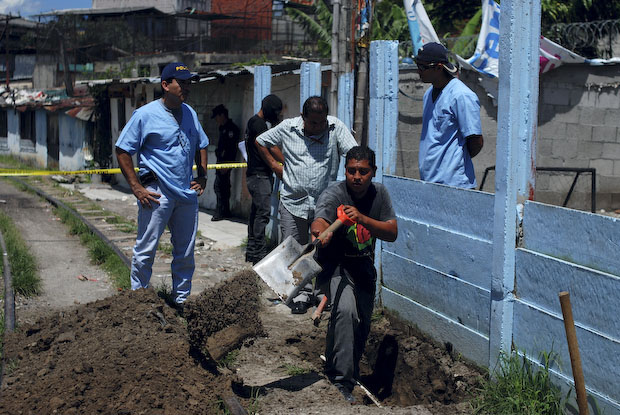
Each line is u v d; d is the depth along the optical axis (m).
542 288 3.97
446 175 5.04
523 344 4.15
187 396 4.00
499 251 4.26
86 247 9.45
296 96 10.95
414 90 10.03
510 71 4.07
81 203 14.49
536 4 4.04
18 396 3.96
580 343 3.67
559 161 11.52
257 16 37.03
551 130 11.40
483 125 10.59
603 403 3.51
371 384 5.18
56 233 10.68
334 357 4.27
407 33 20.20
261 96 8.81
